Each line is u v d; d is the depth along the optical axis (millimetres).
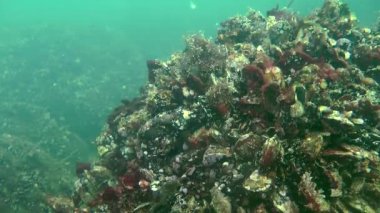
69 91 2678
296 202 530
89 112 2396
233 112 676
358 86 735
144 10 8391
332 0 1161
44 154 1617
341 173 560
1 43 3830
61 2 13797
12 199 1240
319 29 914
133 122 851
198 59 879
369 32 1073
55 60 3316
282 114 602
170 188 595
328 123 583
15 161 1438
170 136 722
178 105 804
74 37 3971
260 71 678
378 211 533
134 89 2826
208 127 696
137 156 746
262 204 536
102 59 3516
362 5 3621
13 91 2748
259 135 604
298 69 765
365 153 561
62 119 2357
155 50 4266
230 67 799
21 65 3184
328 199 529
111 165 840
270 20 1157
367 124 665
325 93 658
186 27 5672
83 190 819
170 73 938
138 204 629
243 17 1207
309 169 549
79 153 1935
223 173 594
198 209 565
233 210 551
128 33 5195
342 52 847
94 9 9727
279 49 827
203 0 10289
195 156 653
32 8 10797
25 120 2234
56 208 871
